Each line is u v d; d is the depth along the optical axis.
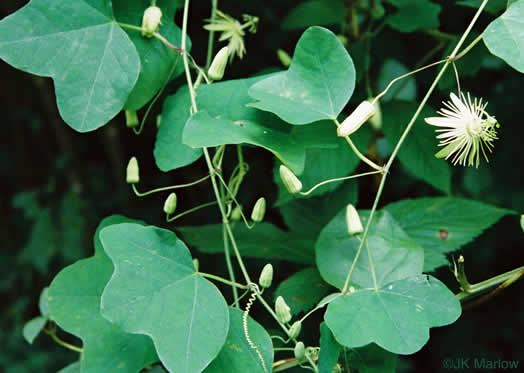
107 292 0.37
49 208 1.20
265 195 0.60
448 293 0.38
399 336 0.38
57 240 1.16
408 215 0.45
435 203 0.45
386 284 0.39
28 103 1.25
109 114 0.40
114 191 1.19
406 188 0.64
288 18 0.49
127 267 0.38
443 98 0.50
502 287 0.40
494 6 0.45
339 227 0.42
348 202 0.46
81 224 1.16
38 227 1.17
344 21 0.49
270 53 0.53
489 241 0.70
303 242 0.45
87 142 1.21
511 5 0.39
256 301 0.52
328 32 0.39
